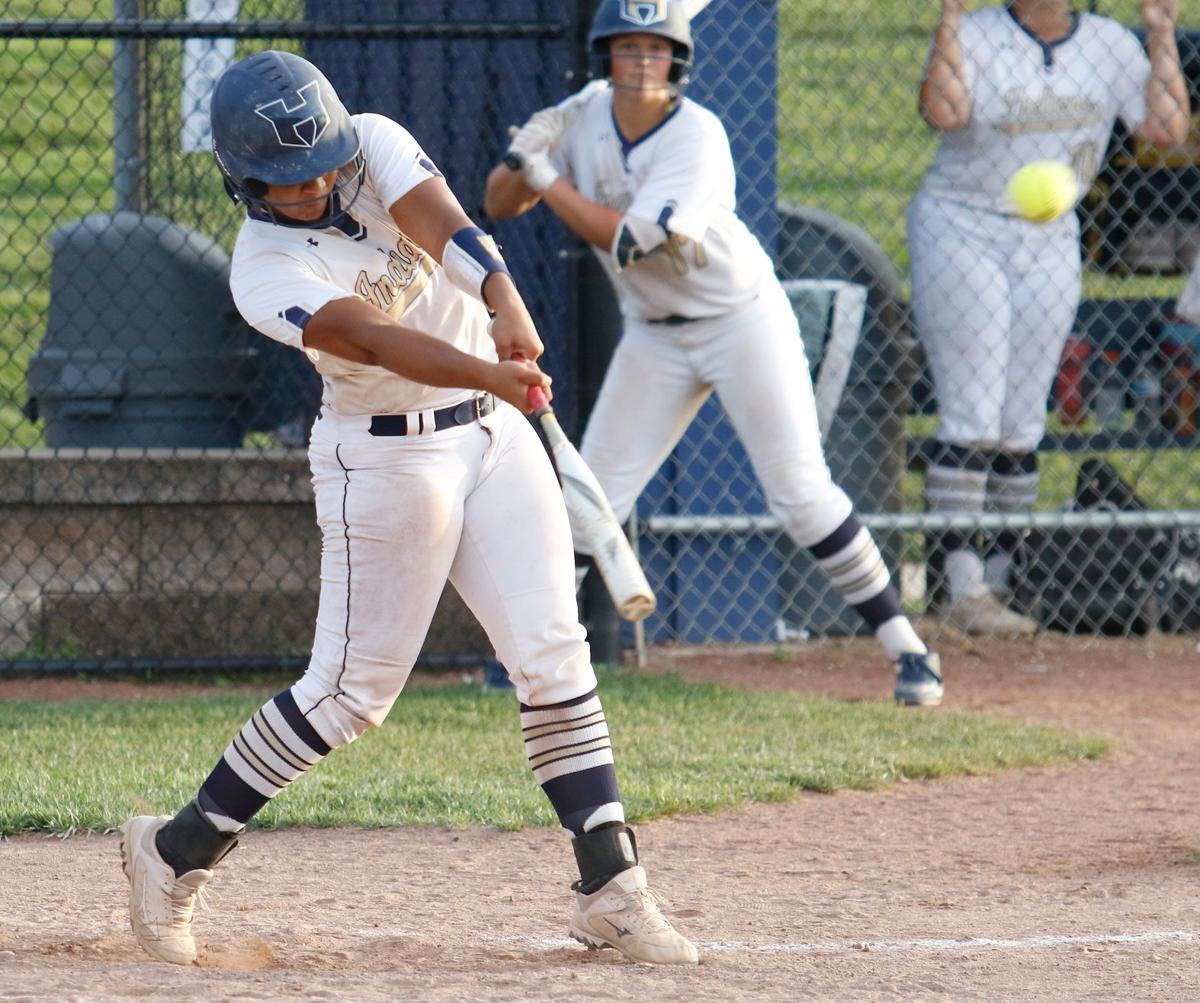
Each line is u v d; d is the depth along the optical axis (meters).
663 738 19.45
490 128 26.41
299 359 26.86
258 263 10.27
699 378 20.66
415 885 13.59
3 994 9.58
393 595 10.77
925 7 53.06
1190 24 43.38
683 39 19.28
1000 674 24.64
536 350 10.08
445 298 10.90
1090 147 25.53
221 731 19.55
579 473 10.94
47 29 22.33
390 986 10.06
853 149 49.81
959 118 25.05
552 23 23.05
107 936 11.67
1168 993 10.22
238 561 24.22
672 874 14.12
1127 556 27.14
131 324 25.45
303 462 24.20
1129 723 21.69
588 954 11.30
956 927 12.16
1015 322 25.92
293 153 9.87
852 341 25.80
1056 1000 10.03
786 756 18.64
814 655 25.84
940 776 18.47
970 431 25.92
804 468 20.77
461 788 16.80
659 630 25.98
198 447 25.75
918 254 26.03
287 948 11.45
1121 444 28.16
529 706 11.04
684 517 25.36
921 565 30.98
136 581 24.12
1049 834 15.80
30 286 39.00
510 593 10.82
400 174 10.32
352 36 22.70
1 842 14.93
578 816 11.02
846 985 10.32
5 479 23.70
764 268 20.42
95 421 25.55
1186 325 28.20
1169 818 16.45
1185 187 28.61
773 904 13.01
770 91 25.36
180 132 27.55
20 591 23.95
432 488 10.62
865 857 14.87
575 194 19.83
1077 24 25.53
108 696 22.62
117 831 15.21
